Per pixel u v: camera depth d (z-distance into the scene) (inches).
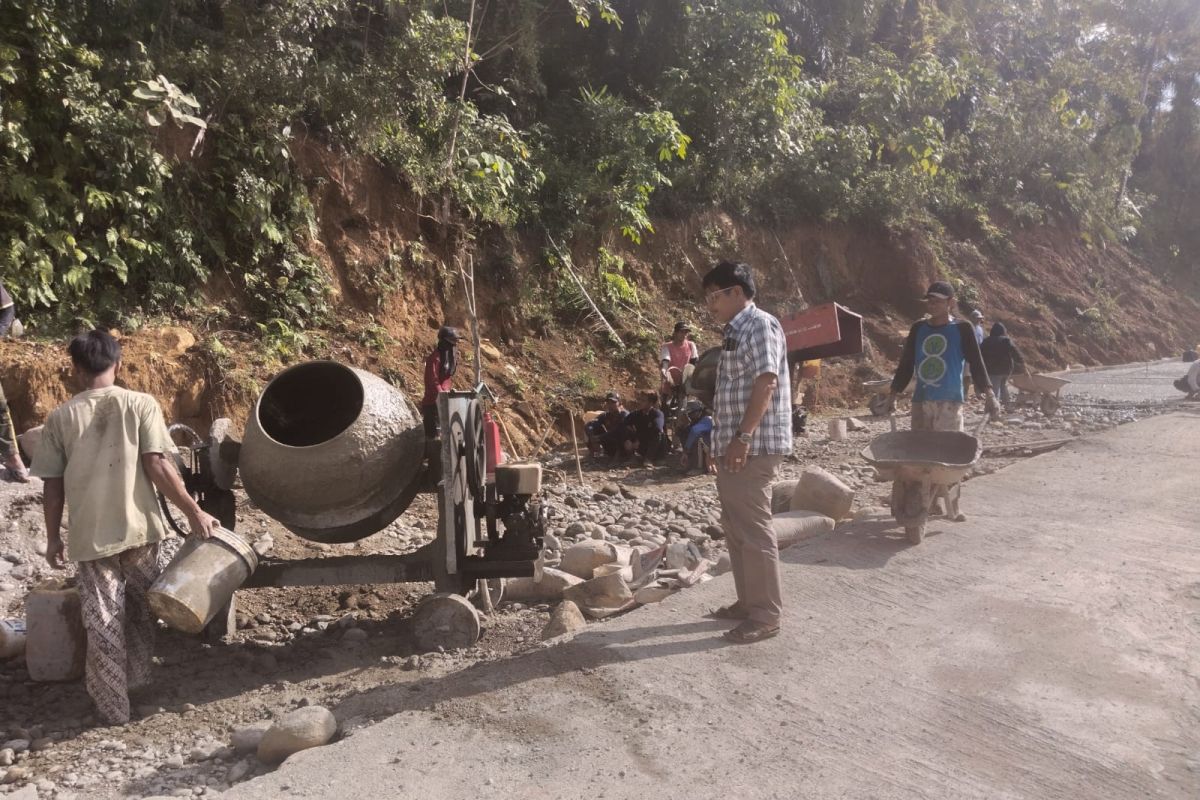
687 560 269.0
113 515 181.2
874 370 755.4
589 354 606.9
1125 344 1085.8
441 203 565.9
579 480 441.7
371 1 546.0
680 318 694.5
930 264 911.0
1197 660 184.4
